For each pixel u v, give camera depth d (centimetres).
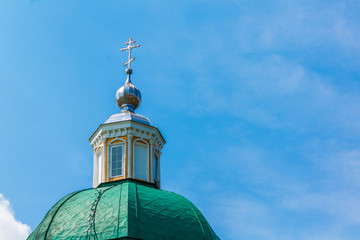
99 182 4372
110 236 3456
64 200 3897
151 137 4462
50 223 3684
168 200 3850
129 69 4769
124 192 3781
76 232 3547
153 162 4428
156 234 3531
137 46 4816
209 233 3703
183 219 3712
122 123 4406
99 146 4469
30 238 3725
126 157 4306
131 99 4619
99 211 3650
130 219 3538
